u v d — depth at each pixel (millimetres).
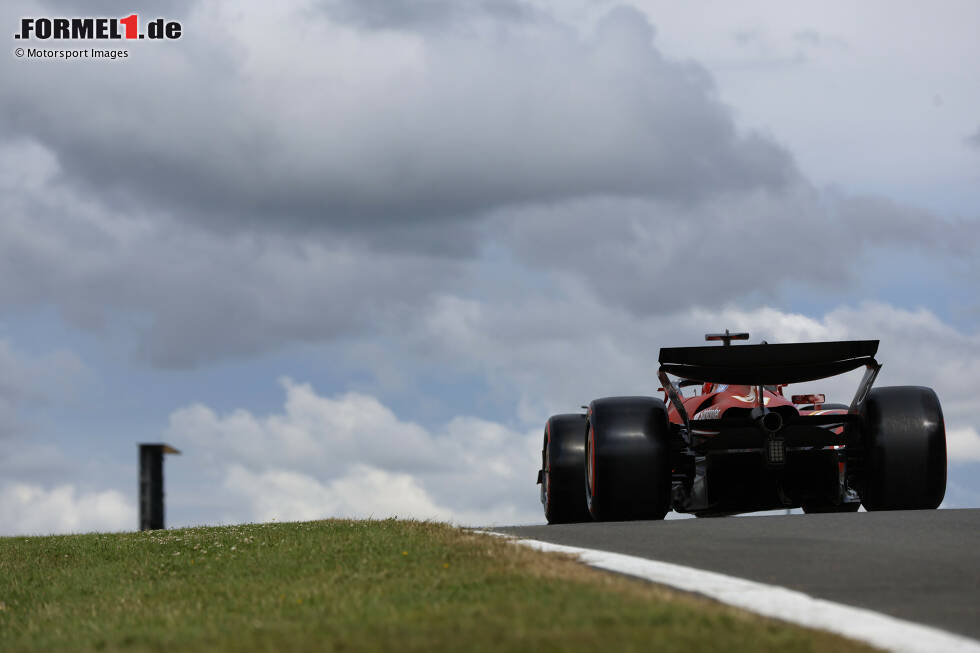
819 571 25062
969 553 26938
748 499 41250
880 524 32312
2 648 23391
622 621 19516
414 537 33656
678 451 40469
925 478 39344
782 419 38719
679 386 46688
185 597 29375
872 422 39938
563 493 43531
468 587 24547
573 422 44406
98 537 48438
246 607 26062
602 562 26375
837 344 37688
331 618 22672
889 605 21562
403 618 21531
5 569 40906
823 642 18031
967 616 20562
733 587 23078
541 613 20578
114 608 29672
